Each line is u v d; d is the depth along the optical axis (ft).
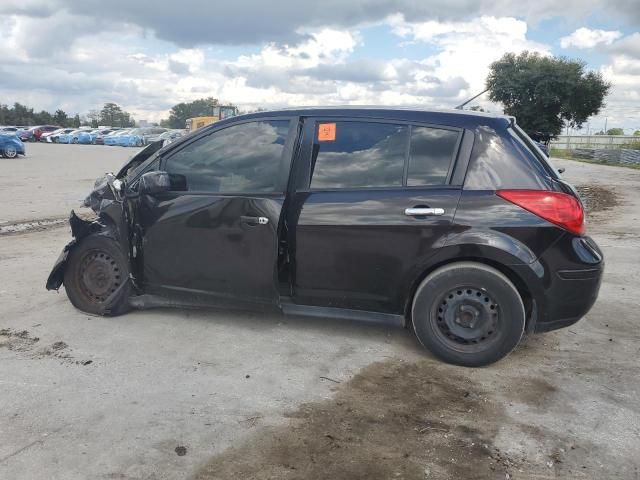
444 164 12.74
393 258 12.80
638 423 10.38
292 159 13.73
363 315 13.48
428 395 11.44
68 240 26.58
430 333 12.85
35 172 61.16
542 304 12.28
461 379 12.17
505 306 12.29
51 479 8.61
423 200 12.55
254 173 14.03
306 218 13.26
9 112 271.69
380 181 13.07
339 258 13.17
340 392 11.53
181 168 14.78
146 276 15.05
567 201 12.07
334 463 9.11
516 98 92.12
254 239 13.67
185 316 15.71
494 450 9.52
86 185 48.62
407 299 13.07
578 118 92.38
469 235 12.20
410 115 13.26
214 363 12.81
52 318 15.55
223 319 15.53
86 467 8.92
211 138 14.66
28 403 10.89
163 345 13.78
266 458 9.22
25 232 28.55
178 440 9.70
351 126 13.57
